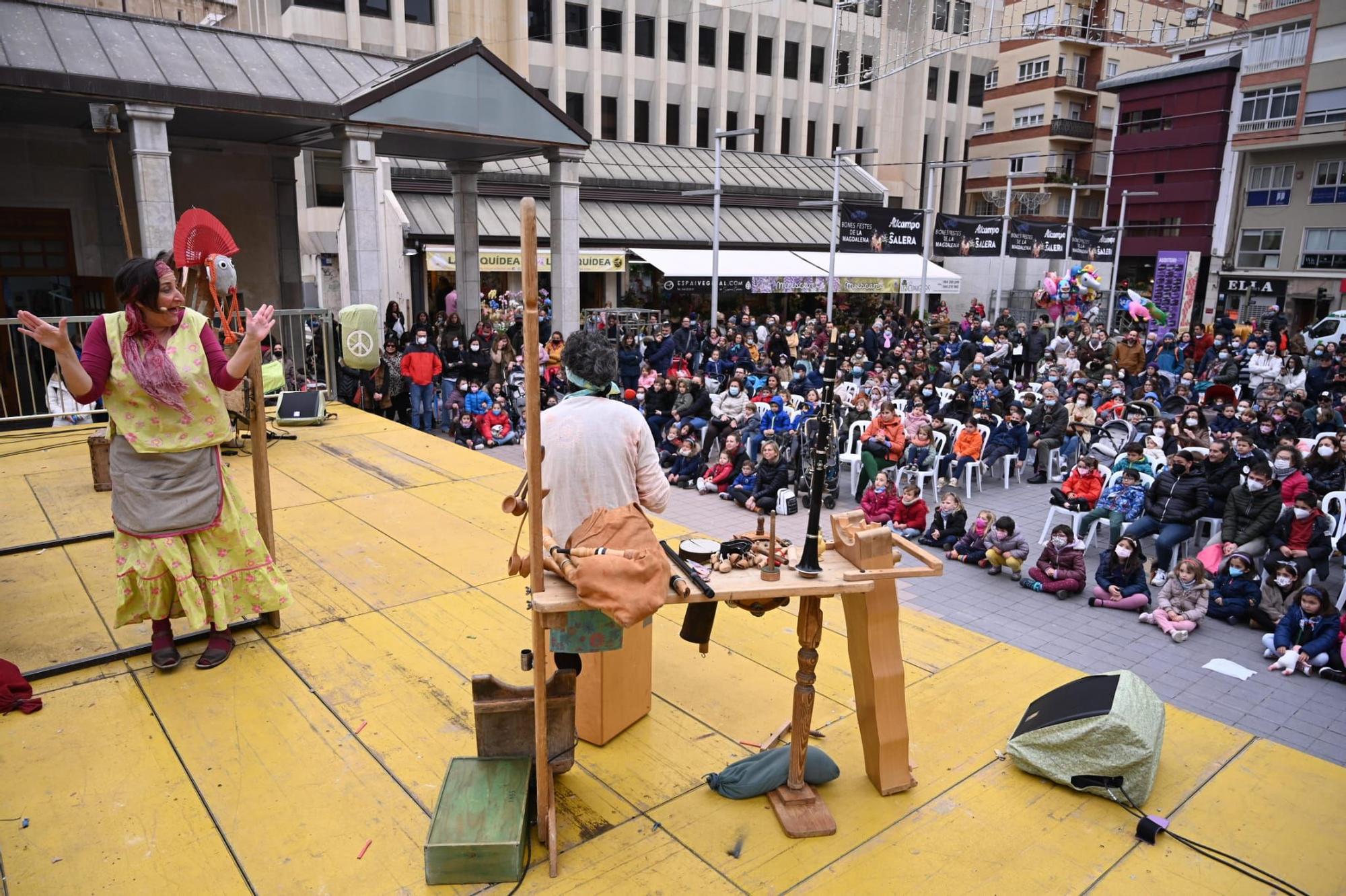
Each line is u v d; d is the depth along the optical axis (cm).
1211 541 877
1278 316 2525
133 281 344
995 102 4416
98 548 517
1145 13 2955
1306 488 872
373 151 1163
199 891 261
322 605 457
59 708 353
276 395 940
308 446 796
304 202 2464
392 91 1144
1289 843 312
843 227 2719
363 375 1314
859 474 1157
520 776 299
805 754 314
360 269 1182
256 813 295
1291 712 617
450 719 354
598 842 293
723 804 317
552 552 274
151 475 364
